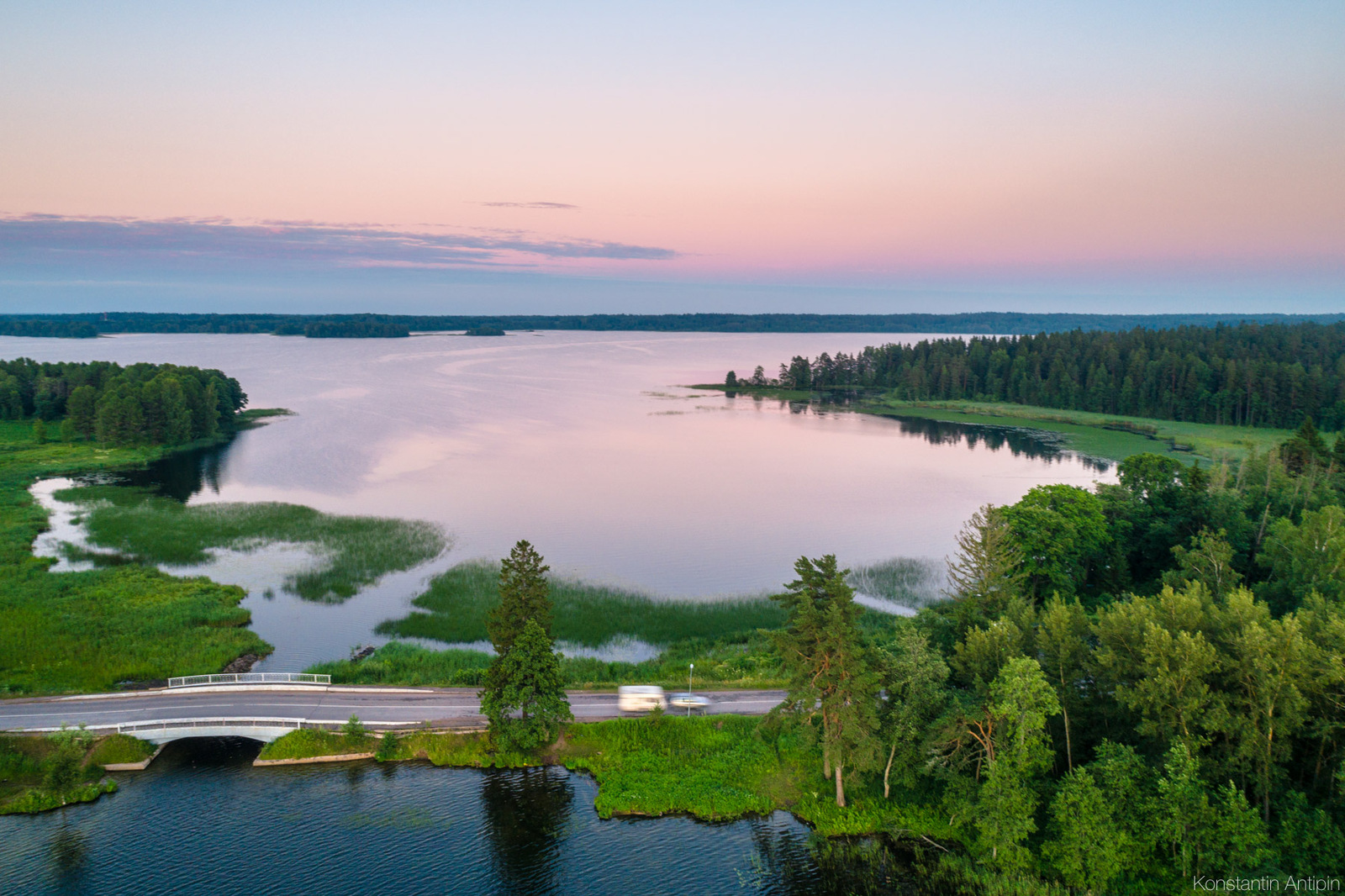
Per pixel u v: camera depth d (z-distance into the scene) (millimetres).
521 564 59219
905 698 53031
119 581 88750
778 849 50000
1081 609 54719
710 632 80750
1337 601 57531
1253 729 43656
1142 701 45406
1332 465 108188
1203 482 90188
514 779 56344
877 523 121562
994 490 143125
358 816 52094
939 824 51094
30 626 75625
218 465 154500
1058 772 50531
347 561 98125
